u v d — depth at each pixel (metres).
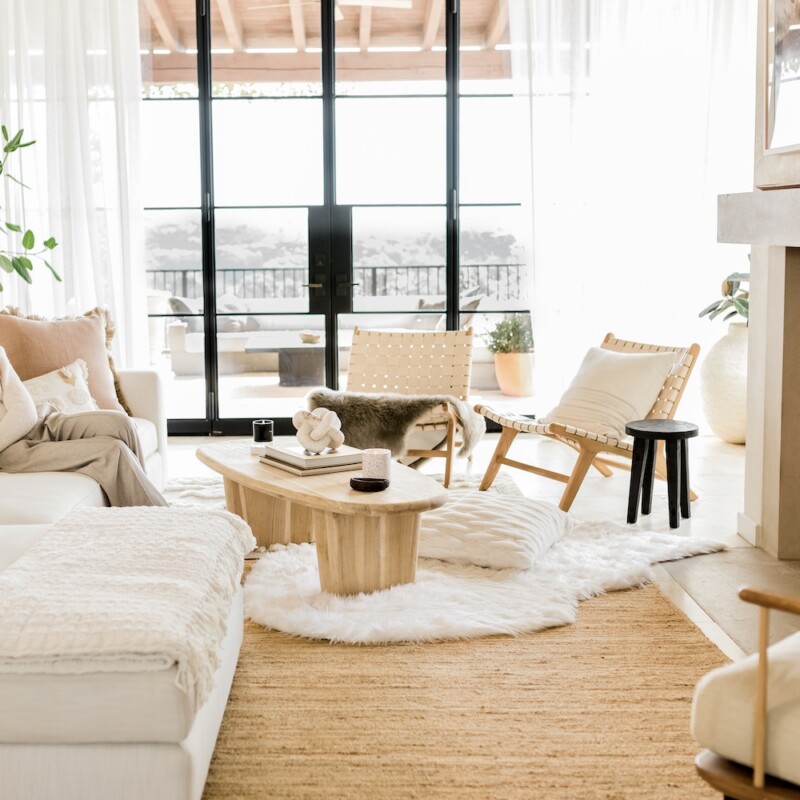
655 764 2.34
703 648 3.01
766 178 3.84
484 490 4.88
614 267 6.05
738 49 5.88
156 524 2.67
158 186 6.20
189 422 6.36
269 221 6.26
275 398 6.39
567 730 2.50
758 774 1.68
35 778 1.94
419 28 6.11
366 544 3.33
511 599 3.35
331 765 2.34
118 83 5.85
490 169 6.21
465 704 2.64
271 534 3.94
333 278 6.30
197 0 6.04
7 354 4.31
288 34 6.11
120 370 4.71
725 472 5.31
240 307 6.32
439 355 5.39
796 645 1.86
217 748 2.41
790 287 3.73
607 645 3.03
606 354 4.87
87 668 1.92
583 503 4.70
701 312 5.91
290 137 6.20
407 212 6.26
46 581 2.23
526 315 6.32
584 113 5.91
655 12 5.86
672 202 5.99
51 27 5.80
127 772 1.94
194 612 2.12
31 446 3.77
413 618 3.13
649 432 4.19
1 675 1.92
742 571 3.72
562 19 5.85
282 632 3.12
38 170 5.95
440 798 2.20
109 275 6.00
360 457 3.59
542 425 4.43
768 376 3.90
